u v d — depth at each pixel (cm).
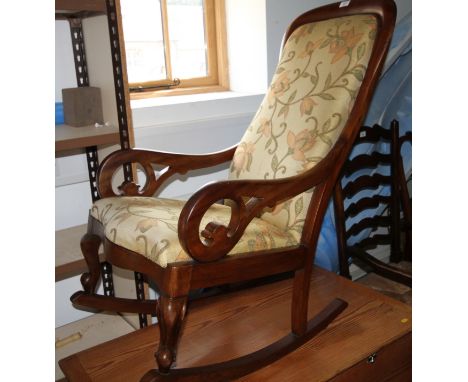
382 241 202
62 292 159
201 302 142
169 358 95
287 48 138
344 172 175
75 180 147
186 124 171
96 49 136
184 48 199
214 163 139
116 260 105
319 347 120
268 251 108
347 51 119
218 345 121
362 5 121
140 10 185
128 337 127
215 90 205
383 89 196
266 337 124
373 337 123
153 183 132
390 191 202
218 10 201
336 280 154
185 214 90
